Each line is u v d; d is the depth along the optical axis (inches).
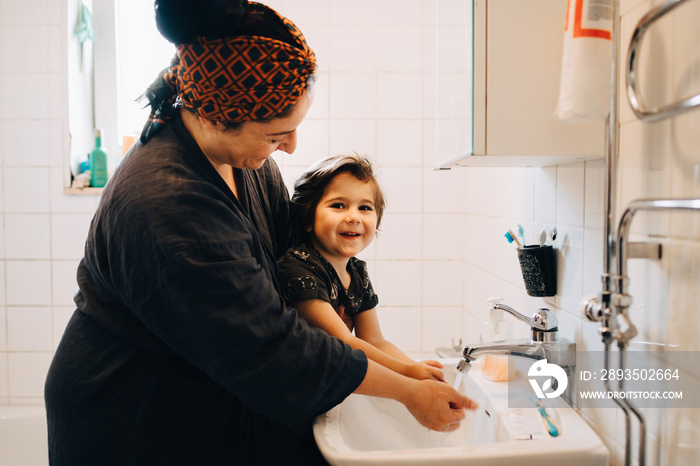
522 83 31.8
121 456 32.0
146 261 28.2
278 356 29.1
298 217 43.1
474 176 69.7
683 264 25.4
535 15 31.6
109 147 81.3
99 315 32.5
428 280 77.2
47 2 73.9
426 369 36.5
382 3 74.2
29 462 69.6
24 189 75.3
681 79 25.3
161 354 32.5
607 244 25.7
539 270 40.4
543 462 29.1
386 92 75.1
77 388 32.3
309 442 39.1
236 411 34.5
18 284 76.2
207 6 26.0
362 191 41.1
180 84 29.4
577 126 32.0
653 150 27.7
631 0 29.8
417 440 40.8
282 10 74.5
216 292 28.2
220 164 34.9
